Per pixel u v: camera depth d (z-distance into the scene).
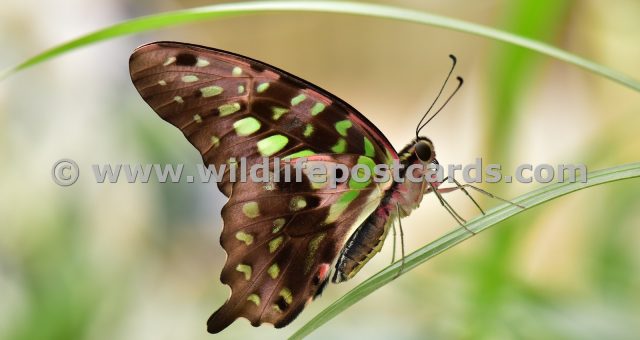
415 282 0.38
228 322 0.34
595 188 0.42
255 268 0.34
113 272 0.42
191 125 0.33
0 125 0.45
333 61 0.75
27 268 0.40
